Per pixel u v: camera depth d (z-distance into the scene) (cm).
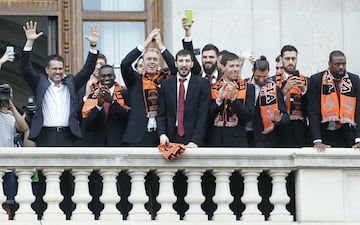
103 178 2364
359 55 2856
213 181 2414
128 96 2470
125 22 2866
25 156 2341
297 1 2855
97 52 2470
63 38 2855
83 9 2864
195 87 2425
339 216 2392
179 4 2823
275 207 2397
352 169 2403
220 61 2472
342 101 2436
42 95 2434
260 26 2842
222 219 2373
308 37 2850
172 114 2422
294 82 2452
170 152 2359
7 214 2353
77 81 2462
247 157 2384
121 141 2458
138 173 2370
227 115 2423
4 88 2458
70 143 2434
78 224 2334
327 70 2447
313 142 2422
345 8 2864
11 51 2534
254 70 2461
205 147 2422
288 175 2416
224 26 2833
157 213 2372
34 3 2862
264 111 2447
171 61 2473
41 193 2402
